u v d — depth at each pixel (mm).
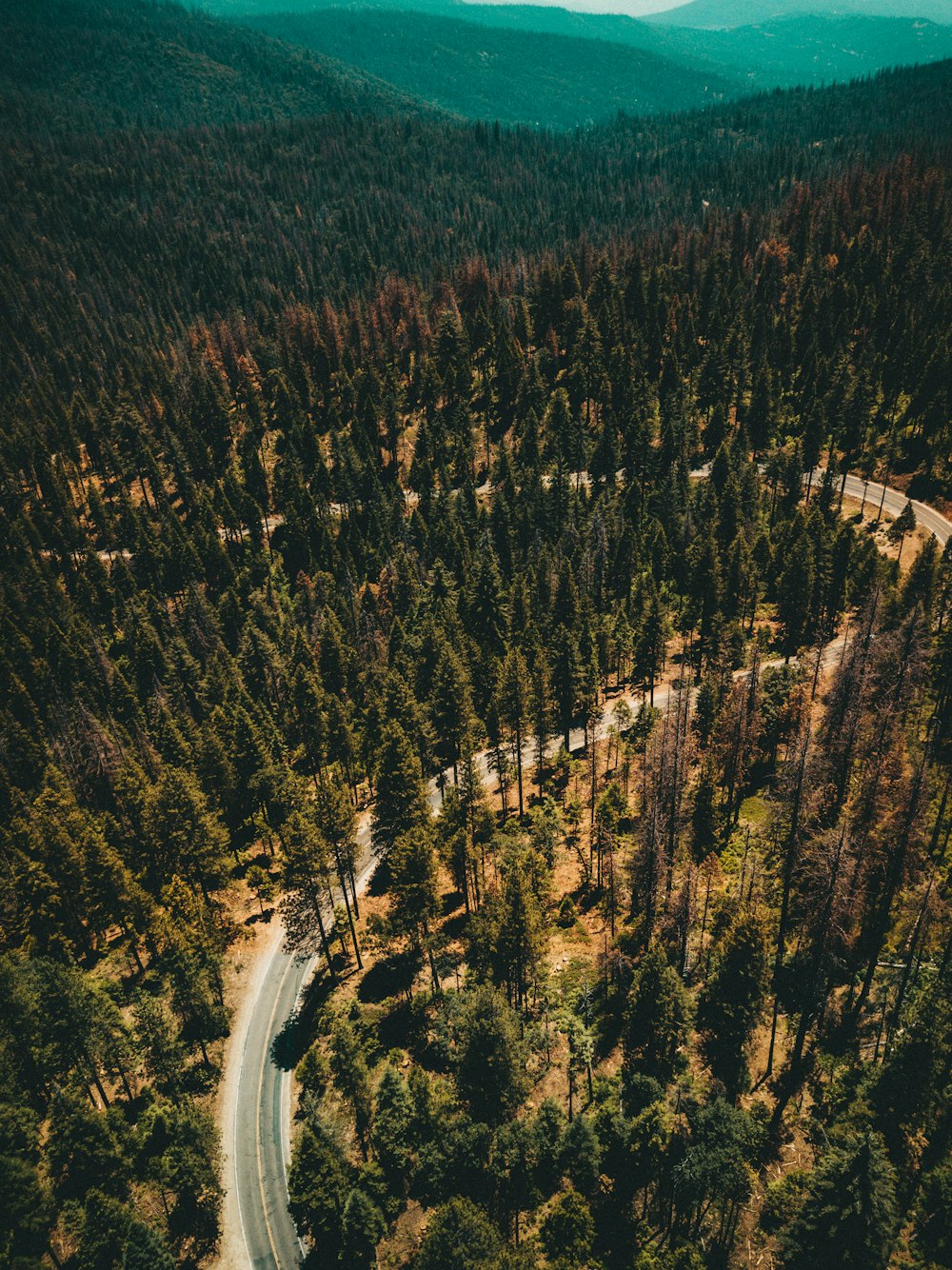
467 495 121375
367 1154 40156
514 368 145750
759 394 121875
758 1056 40562
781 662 80875
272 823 66812
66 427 159875
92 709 90938
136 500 144625
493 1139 36844
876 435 117438
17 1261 34781
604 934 50688
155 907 55219
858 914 40625
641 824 48906
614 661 87000
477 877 55219
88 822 58156
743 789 60781
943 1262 30406
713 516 103125
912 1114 34219
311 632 103938
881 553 88688
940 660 56344
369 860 65812
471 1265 30812
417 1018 46969
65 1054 40844
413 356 164875
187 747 71875
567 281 158375
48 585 118188
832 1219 29984
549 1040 42781
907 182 188625
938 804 50031
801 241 174375
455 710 66875
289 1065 47875
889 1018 39500
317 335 163000
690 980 43969
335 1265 36906
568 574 84875
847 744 47906
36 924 53250
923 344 120062
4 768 78188
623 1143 36062
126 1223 36312
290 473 126375
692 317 151500
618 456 120688
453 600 94375
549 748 77188
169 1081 44781
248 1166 42562
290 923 51312
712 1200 33656
